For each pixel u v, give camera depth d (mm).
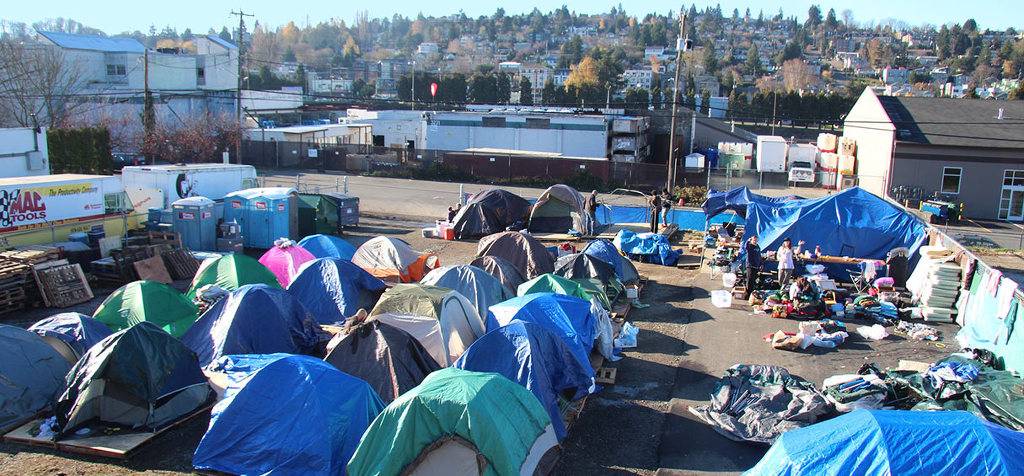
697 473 9664
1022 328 12273
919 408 10617
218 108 59250
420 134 54844
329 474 9078
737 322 16391
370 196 37250
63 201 20266
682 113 58219
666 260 22438
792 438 8359
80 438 10109
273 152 48688
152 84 58281
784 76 180500
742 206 23406
